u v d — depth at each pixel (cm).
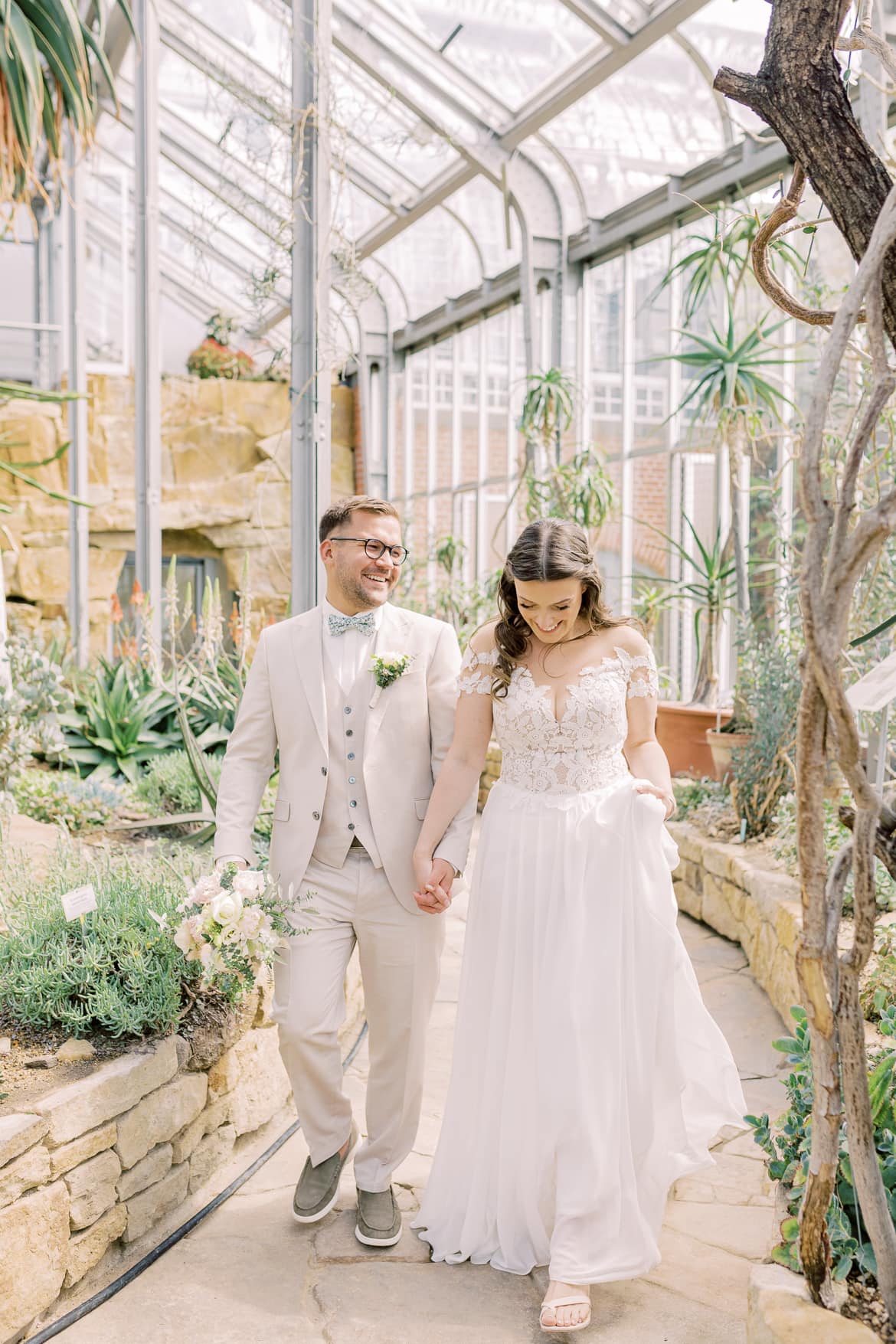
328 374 451
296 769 242
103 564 1307
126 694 653
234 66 921
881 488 398
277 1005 239
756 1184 269
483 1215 236
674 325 796
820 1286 168
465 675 245
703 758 615
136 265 855
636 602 800
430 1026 372
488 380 1174
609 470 894
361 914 239
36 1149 208
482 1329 211
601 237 864
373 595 245
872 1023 275
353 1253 237
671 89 703
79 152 1014
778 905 383
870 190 159
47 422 1253
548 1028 225
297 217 448
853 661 382
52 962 263
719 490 740
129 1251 234
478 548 1194
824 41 158
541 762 239
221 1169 272
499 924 239
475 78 795
